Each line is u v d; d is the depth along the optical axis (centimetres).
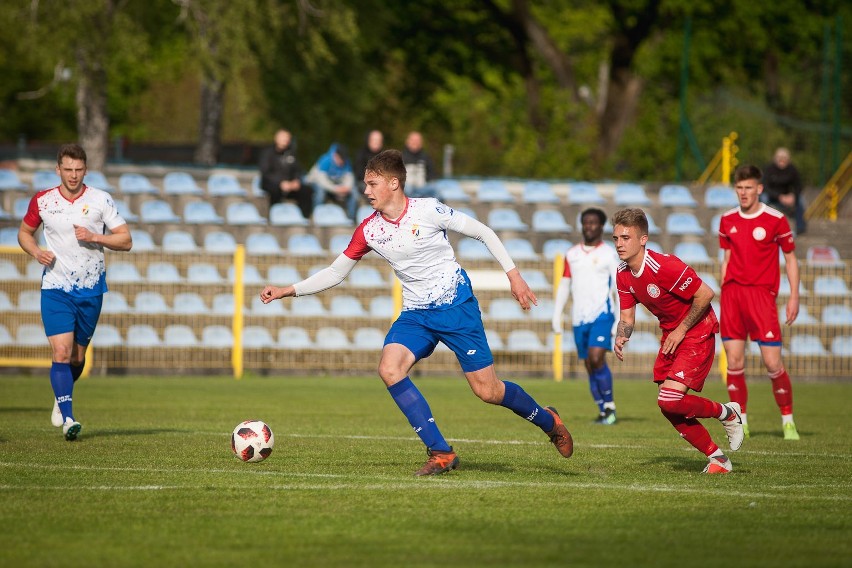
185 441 3014
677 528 1866
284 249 7138
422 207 2289
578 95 12450
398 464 2592
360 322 6544
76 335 3023
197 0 8606
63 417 2934
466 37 13200
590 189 8644
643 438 3331
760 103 10981
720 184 9119
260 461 2591
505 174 12781
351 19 9462
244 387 5328
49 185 7856
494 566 1598
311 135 11600
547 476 2417
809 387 6000
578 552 1686
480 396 2355
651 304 2459
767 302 3347
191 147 13512
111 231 2952
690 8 12275
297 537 1773
